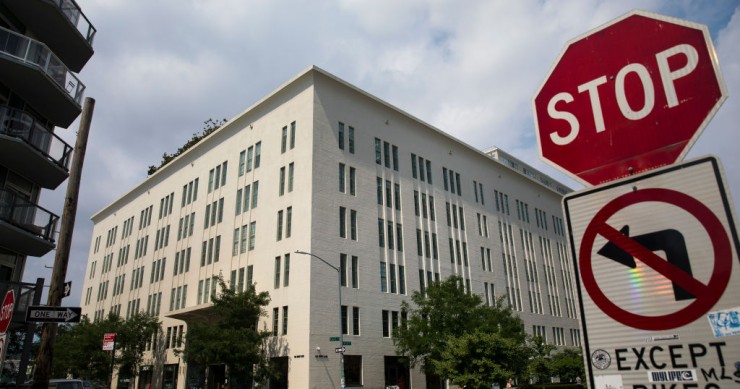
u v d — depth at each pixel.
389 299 38.06
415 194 44.16
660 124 3.21
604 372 2.86
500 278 51.00
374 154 41.38
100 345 42.16
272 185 39.22
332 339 30.53
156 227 53.03
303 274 34.06
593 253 3.08
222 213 43.84
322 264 34.50
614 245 3.00
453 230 46.97
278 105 41.16
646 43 3.41
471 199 50.91
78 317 11.20
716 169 2.72
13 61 17.86
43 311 10.88
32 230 19.50
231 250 41.25
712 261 2.62
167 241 50.38
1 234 18.66
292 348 32.94
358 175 39.34
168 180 53.62
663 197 2.87
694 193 2.76
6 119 18.17
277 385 33.12
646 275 2.84
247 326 33.25
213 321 38.53
